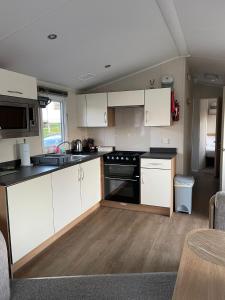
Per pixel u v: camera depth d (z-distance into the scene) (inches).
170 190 137.9
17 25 81.0
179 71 154.6
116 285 48.3
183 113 155.9
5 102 92.7
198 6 87.2
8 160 116.3
